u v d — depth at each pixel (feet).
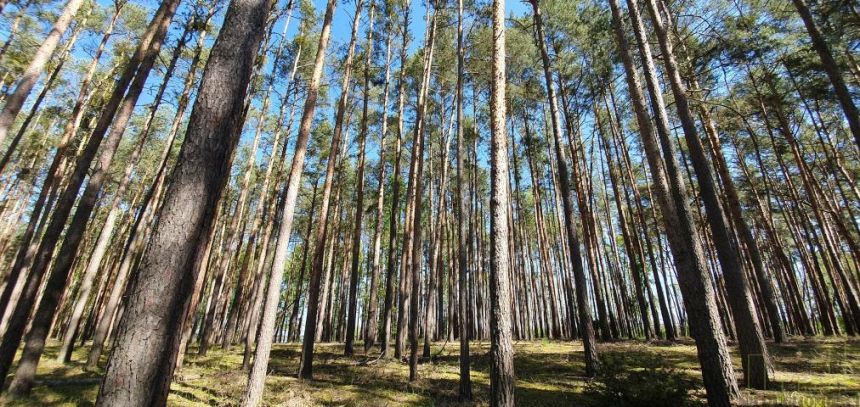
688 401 20.21
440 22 47.52
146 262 9.48
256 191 93.35
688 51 44.68
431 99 61.67
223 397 25.23
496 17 26.76
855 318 49.39
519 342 63.52
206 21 43.16
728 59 41.55
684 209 23.18
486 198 101.71
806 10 29.45
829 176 63.10
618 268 70.54
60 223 26.50
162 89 42.93
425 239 104.22
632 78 26.89
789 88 47.57
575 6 49.88
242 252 113.70
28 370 24.39
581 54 52.47
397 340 39.50
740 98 53.16
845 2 31.12
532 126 75.66
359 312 131.23
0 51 47.62
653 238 93.86
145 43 30.89
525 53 52.60
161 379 9.21
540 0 49.73
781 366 28.50
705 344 20.52
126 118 29.25
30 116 49.88
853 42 35.42
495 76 25.57
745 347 23.67
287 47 55.72
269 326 23.71
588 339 30.04
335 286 117.60
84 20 49.67
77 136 63.77
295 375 32.55
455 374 32.53
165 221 9.75
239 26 11.65
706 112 44.29
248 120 61.46
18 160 75.66
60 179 56.90
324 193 34.63
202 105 10.66
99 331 35.70
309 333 31.58
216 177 10.59
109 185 78.07
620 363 22.08
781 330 41.29
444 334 77.77
